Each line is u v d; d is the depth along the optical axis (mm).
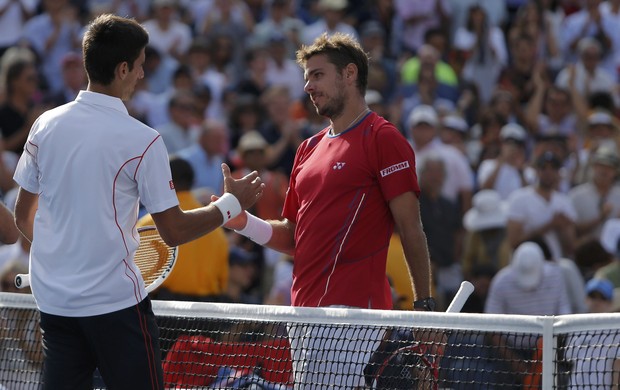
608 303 33031
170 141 43500
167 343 19344
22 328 20203
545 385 16297
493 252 39156
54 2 51906
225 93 50938
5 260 32188
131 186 15688
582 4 61750
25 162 16375
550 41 58188
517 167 43781
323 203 17812
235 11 56594
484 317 16484
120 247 15578
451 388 18312
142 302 15867
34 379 20016
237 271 33625
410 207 17484
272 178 40156
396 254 29203
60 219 15688
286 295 35125
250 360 18875
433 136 43625
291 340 17875
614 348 16891
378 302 17812
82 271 15516
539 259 34688
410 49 58500
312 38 56844
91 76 15891
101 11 54250
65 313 15586
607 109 49812
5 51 53406
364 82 18203
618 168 42406
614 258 38500
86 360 16156
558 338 16484
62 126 15750
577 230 41781
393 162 17500
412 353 17219
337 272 17703
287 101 46031
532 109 50906
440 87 52594
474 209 39812
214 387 18734
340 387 17328
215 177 40906
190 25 57906
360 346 17172
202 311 18500
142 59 16094
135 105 47406
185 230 15977
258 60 51750
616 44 58188
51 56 51625
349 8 60906
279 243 19219
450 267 39281
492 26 59781
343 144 17922
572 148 47188
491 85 56062
